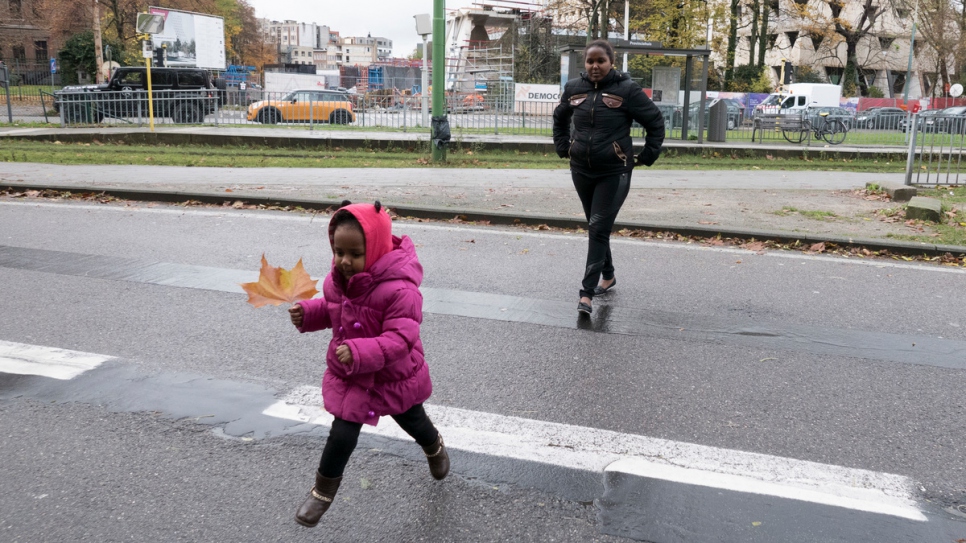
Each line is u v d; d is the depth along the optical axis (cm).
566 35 4066
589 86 592
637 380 455
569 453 359
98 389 415
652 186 1284
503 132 2209
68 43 4378
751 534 296
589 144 584
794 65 5866
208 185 1121
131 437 361
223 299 595
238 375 442
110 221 888
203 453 348
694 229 879
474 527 296
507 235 866
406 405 293
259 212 966
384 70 5447
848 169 1769
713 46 4112
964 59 4478
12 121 2322
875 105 4819
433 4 1538
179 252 743
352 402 283
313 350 489
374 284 281
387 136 1928
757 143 2267
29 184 1070
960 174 1470
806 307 618
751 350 514
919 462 362
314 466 339
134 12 4709
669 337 536
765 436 384
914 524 308
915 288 688
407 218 953
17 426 369
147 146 1812
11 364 447
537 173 1414
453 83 3562
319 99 2303
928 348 529
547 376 457
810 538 295
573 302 614
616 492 325
